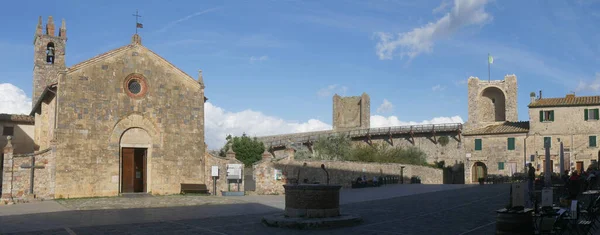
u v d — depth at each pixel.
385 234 17.34
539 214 15.87
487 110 80.12
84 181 34.47
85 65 35.25
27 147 49.28
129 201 31.20
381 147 77.94
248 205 28.88
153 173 37.03
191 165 38.66
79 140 34.56
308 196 20.00
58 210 25.97
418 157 74.50
